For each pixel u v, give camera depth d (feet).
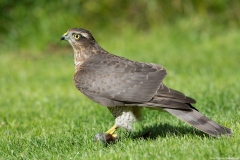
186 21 81.30
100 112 40.60
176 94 28.04
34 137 33.09
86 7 84.17
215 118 34.27
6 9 82.69
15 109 43.96
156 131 32.45
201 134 29.86
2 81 59.67
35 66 68.85
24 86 56.13
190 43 77.25
